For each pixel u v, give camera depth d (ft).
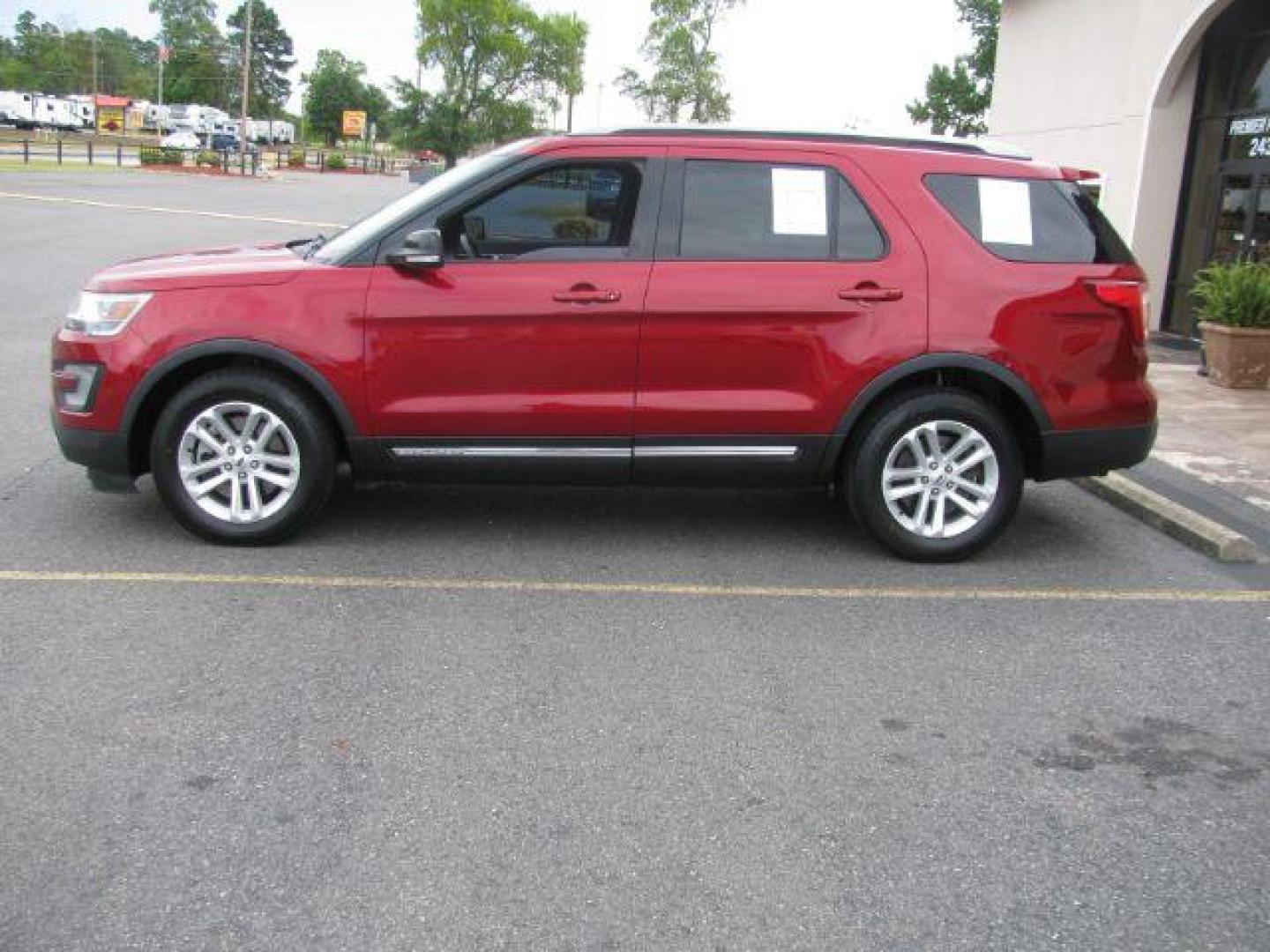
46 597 15.88
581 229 17.67
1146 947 9.34
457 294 17.20
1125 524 21.33
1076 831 11.01
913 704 13.57
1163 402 32.81
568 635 15.28
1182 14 45.98
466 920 9.41
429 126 226.99
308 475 17.80
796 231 17.71
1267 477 24.77
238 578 16.85
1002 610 16.72
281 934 9.17
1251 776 12.15
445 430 17.52
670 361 17.46
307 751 11.99
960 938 9.39
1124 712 13.55
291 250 19.75
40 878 9.77
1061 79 58.90
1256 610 17.07
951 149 18.42
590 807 11.12
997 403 18.74
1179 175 48.21
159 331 17.28
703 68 173.27
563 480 18.04
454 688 13.60
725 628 15.67
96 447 17.71
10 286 46.24
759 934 9.36
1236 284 35.37
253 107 406.00
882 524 18.28
